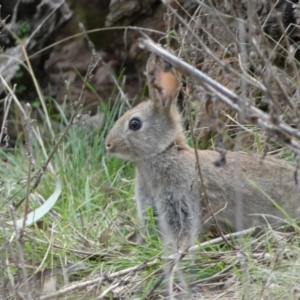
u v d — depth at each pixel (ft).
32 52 51.34
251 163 32.83
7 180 37.04
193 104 29.17
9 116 50.67
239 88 35.27
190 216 32.50
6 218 32.65
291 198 32.07
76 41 51.31
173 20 44.29
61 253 30.76
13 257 27.91
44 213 33.32
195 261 28.76
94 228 33.96
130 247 31.35
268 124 23.79
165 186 33.12
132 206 36.55
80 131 43.96
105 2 50.47
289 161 34.47
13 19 51.52
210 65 38.73
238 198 29.40
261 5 35.04
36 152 42.50
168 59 22.75
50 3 50.90
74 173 39.58
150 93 33.81
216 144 35.99
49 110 48.01
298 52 37.76
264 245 28.89
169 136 33.63
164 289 27.43
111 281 28.14
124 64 50.24
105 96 50.11
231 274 27.84
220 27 38.68
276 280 25.61
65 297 27.17
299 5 33.40
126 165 40.91
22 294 26.78
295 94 31.55
